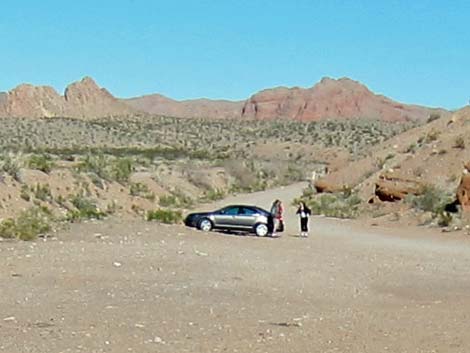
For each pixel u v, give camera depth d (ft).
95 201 155.74
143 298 55.11
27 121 409.49
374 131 456.86
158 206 182.29
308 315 51.21
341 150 400.67
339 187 221.87
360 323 48.65
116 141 396.37
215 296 57.57
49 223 105.81
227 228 121.80
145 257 79.20
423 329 46.98
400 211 156.15
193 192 239.30
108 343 39.93
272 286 64.08
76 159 241.96
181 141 428.56
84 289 57.93
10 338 40.19
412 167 177.37
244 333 44.04
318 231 134.72
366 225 146.30
